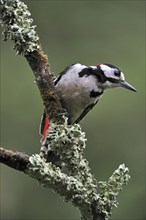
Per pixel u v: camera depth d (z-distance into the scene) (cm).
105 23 1523
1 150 575
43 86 686
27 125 1391
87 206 597
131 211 1293
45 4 1533
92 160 1356
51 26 1528
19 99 1411
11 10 687
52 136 632
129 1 1536
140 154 1356
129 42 1501
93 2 1538
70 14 1530
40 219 1356
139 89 1396
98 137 1360
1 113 1399
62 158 624
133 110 1370
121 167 611
